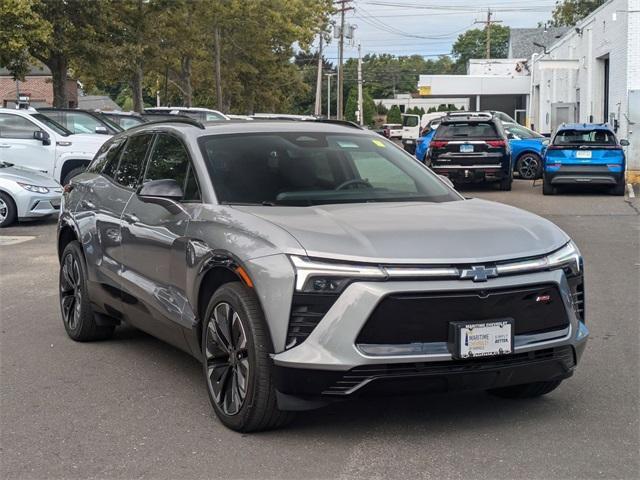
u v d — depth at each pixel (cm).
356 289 410
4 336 710
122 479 407
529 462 420
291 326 420
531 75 4969
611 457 426
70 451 445
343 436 457
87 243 658
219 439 455
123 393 546
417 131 4019
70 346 675
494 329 421
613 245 1191
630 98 2450
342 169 566
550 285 441
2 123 1697
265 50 4678
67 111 1836
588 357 623
